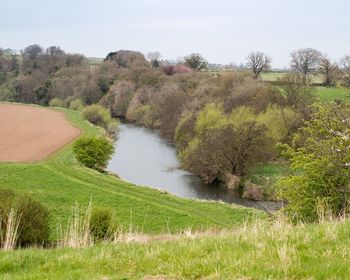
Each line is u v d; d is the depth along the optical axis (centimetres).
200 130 6738
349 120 2106
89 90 13175
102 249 971
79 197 4181
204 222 3556
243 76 9925
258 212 3812
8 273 853
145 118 10219
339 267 637
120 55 16888
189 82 11019
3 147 7256
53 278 774
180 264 745
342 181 1892
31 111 12306
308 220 1955
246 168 5491
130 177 5609
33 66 17275
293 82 8394
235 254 759
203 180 5544
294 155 2381
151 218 3650
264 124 5806
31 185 4553
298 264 673
